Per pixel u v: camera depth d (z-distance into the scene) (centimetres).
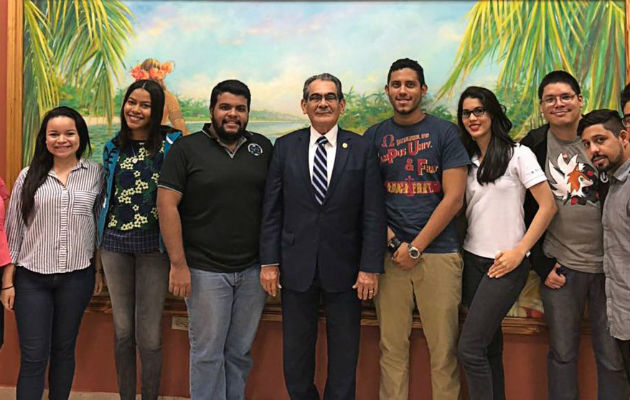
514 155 193
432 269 201
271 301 234
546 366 222
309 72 235
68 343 202
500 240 192
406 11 231
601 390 198
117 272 205
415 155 202
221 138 195
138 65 240
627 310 167
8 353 242
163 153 201
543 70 224
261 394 236
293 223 191
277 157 197
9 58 239
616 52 221
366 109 233
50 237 194
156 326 207
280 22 237
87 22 241
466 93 197
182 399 237
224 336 198
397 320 209
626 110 170
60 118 194
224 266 193
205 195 191
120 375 215
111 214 202
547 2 224
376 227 190
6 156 240
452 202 193
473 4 228
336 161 190
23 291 195
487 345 193
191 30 239
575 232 195
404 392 209
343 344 196
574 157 196
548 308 203
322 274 189
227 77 238
